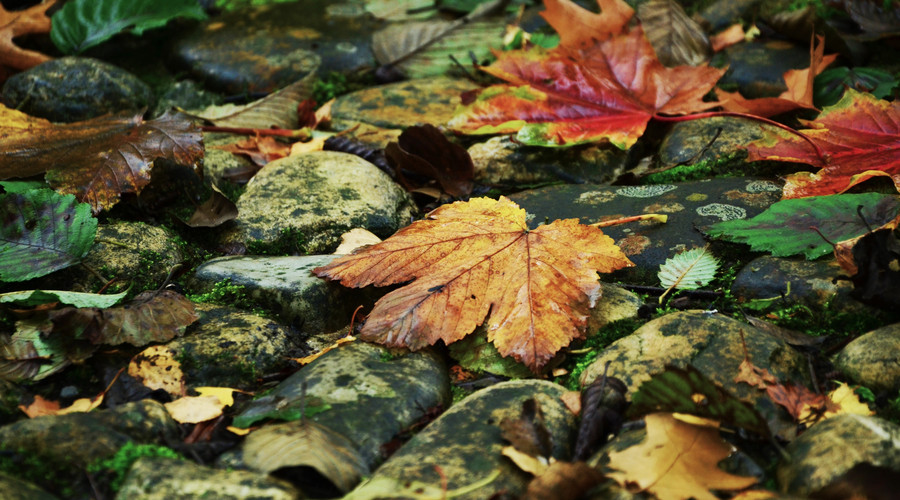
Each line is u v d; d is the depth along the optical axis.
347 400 1.63
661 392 1.49
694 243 2.15
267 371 1.84
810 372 1.72
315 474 1.48
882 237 1.77
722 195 2.34
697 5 3.78
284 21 3.75
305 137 2.92
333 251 2.29
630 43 2.81
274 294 2.01
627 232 2.23
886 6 3.34
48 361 1.79
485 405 1.60
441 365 1.83
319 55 3.47
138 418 1.56
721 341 1.71
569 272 1.86
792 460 1.41
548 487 1.32
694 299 2.02
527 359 1.74
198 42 3.55
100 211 2.35
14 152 2.32
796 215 2.05
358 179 2.45
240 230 2.30
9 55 3.20
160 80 3.48
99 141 2.40
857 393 1.64
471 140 2.93
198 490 1.36
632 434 1.52
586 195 2.43
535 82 2.79
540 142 2.59
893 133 2.34
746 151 2.62
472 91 2.76
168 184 2.52
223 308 1.98
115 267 2.08
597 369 1.71
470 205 2.06
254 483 1.38
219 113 3.04
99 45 3.69
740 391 1.59
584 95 2.76
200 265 2.15
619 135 2.64
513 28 3.56
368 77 3.48
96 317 1.83
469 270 1.90
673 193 2.38
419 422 1.62
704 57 3.21
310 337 2.00
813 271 1.96
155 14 3.41
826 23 3.11
